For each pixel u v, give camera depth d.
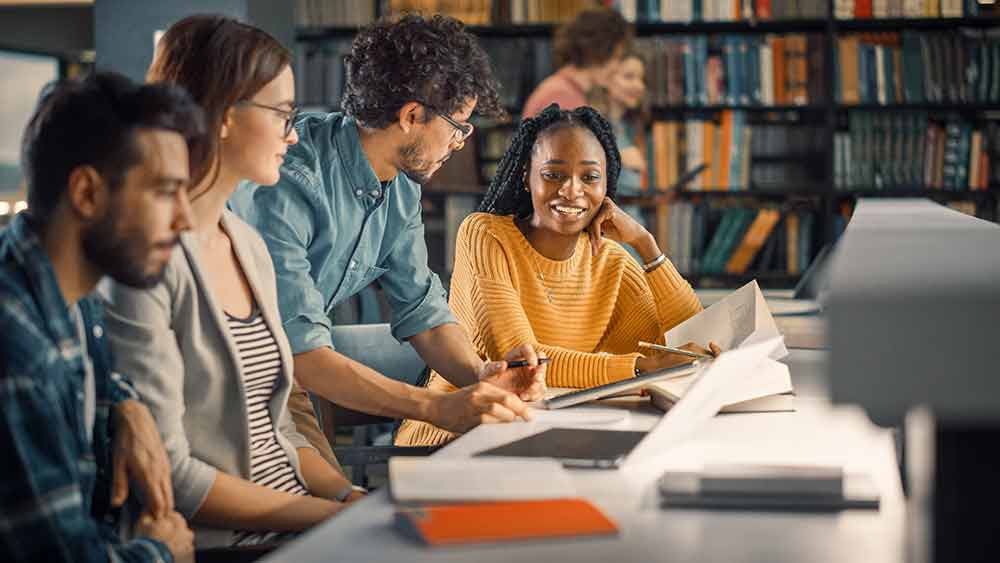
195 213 1.75
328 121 2.32
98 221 1.27
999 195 5.62
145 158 1.27
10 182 5.54
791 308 3.18
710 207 5.69
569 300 2.50
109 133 1.25
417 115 2.28
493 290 2.41
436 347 2.45
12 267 1.24
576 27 4.95
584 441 1.50
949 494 0.70
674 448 1.46
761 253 5.68
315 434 2.06
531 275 2.47
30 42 6.17
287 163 2.21
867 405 0.61
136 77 4.98
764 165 5.65
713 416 1.71
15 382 1.17
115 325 1.54
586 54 4.95
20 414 1.17
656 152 5.64
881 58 5.58
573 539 0.98
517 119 5.68
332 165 2.28
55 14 6.17
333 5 5.71
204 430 1.67
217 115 1.72
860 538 0.98
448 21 2.33
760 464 1.29
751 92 5.61
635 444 1.47
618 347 2.61
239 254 1.80
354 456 2.05
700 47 5.59
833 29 5.57
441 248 5.67
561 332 2.49
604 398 1.99
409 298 2.48
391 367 2.61
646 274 2.61
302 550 0.95
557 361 2.25
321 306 2.15
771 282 5.68
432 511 1.04
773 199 5.80
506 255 2.46
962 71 5.56
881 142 5.63
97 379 1.46
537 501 1.09
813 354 2.49
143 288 1.33
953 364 0.60
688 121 5.64
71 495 1.20
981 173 5.61
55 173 1.26
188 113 1.30
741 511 1.08
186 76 1.72
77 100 1.26
